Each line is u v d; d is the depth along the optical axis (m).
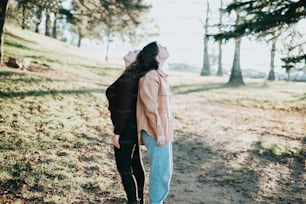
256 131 9.53
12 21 17.61
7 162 4.95
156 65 3.71
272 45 13.32
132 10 12.98
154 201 3.55
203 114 11.73
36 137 6.27
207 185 5.22
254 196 4.96
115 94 3.65
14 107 8.08
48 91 10.47
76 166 5.24
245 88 22.47
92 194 4.41
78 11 13.45
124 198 4.39
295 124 11.05
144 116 3.60
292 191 5.30
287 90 21.92
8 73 11.67
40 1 12.47
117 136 3.60
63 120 7.71
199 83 24.22
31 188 4.34
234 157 6.85
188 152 6.91
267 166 6.42
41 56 19.91
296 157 7.07
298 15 12.21
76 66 20.36
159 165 3.54
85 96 10.98
